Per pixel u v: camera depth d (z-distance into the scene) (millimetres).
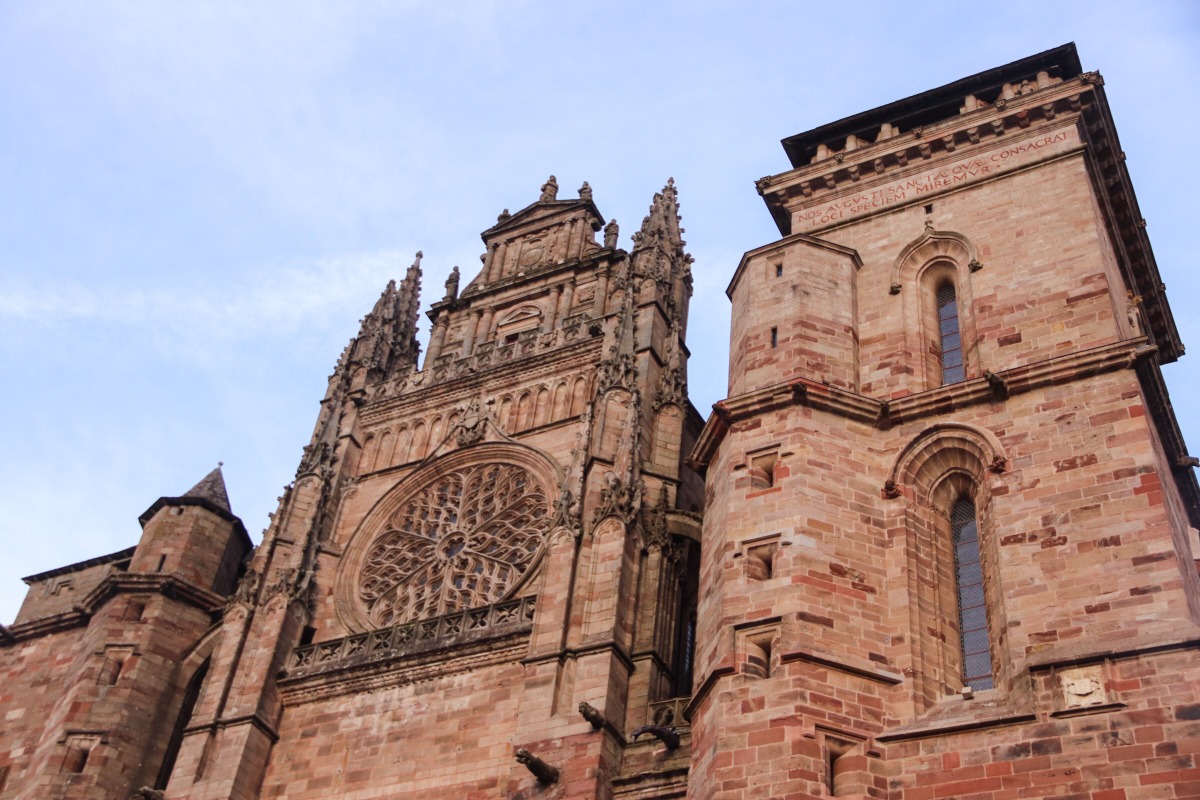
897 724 32781
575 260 75438
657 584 51031
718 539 38688
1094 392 37031
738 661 34219
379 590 59625
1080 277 41875
